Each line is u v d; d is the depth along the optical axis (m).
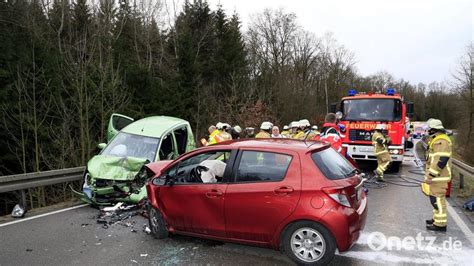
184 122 10.30
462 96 36.59
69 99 17.47
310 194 4.62
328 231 4.55
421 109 79.25
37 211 7.60
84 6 30.28
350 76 62.69
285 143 5.29
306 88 43.41
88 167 7.73
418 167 14.66
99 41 22.61
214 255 5.16
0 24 19.42
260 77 38.25
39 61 17.52
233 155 5.27
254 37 50.59
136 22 34.22
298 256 4.71
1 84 16.09
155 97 24.27
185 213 5.46
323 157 4.97
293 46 54.22
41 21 26.16
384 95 13.12
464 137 34.62
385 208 7.82
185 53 29.28
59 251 5.30
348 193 4.63
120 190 7.52
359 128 13.00
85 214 7.32
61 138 16.06
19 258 5.05
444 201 6.22
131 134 8.99
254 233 4.95
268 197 4.81
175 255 5.15
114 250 5.34
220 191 5.15
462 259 4.99
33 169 16.48
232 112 27.69
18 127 15.92
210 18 38.69
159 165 6.84
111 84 17.72
